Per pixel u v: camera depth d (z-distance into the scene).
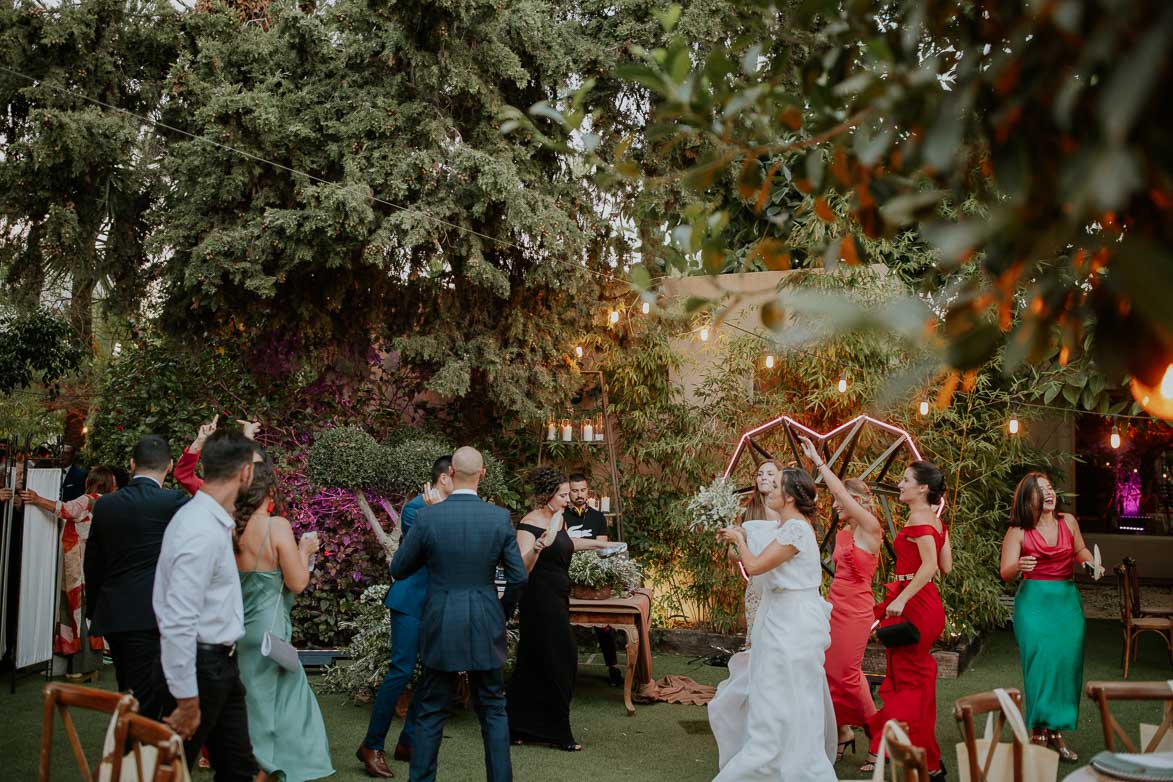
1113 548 12.91
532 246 8.13
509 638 6.99
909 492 5.16
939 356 1.17
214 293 7.55
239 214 7.43
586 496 7.39
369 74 7.68
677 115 1.45
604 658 7.88
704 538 8.69
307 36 7.48
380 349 8.92
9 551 6.73
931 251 8.13
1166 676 7.81
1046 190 1.07
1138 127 0.94
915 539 5.05
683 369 9.34
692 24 7.55
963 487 8.62
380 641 6.46
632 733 6.11
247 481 3.60
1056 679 5.51
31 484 6.84
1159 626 7.71
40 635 6.89
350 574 8.23
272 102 7.22
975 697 2.92
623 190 8.02
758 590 5.50
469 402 9.52
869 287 8.12
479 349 8.35
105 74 7.27
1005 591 10.00
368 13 7.46
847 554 5.53
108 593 4.09
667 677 7.44
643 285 1.61
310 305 8.08
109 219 7.82
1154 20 0.85
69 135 6.77
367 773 5.15
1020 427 8.72
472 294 8.38
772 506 4.86
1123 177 0.77
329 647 8.14
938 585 8.26
